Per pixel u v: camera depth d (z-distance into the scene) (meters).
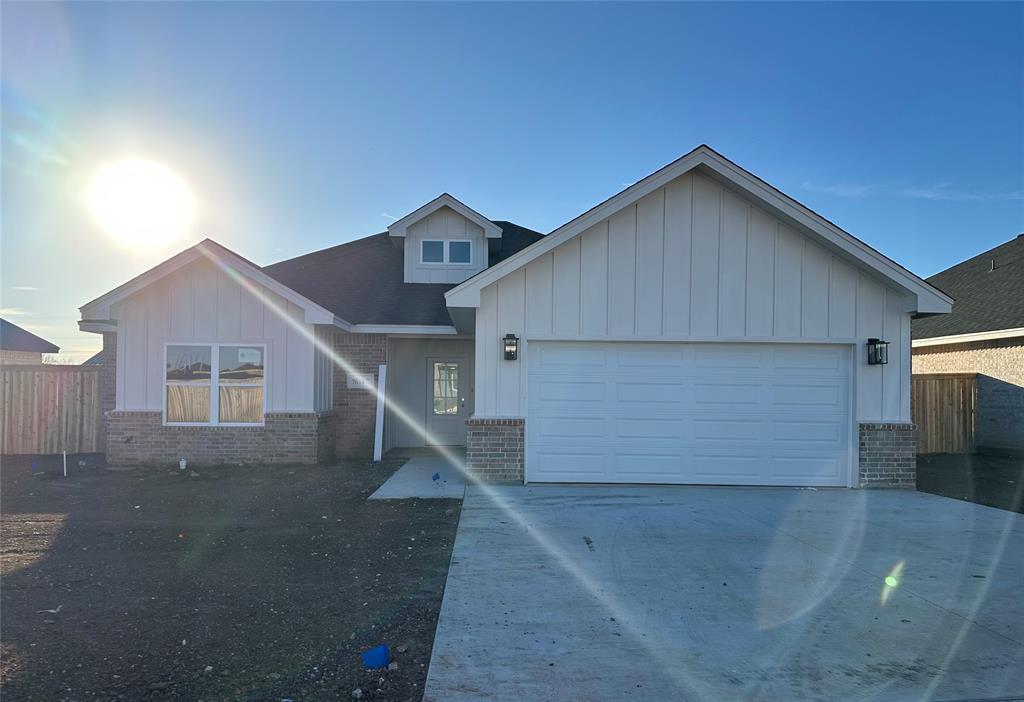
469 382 16.02
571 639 4.65
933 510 8.77
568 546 6.93
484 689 3.92
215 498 9.58
